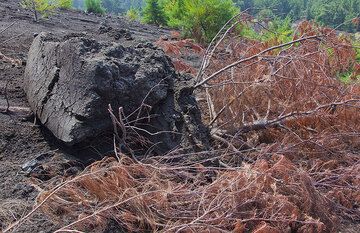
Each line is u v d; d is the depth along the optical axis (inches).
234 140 158.6
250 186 120.3
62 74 144.2
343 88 190.2
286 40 263.6
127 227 111.7
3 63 207.0
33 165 131.4
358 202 145.3
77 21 415.5
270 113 176.6
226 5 356.2
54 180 126.3
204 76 186.5
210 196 122.3
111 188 118.2
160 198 118.2
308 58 186.7
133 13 740.7
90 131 134.4
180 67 223.1
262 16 225.5
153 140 145.4
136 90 141.1
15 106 163.9
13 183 123.9
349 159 162.9
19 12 393.4
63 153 138.7
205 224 107.5
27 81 166.7
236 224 110.7
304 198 126.5
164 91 148.5
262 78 173.3
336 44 197.9
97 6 690.2
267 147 146.1
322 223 117.0
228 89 175.2
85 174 112.2
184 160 140.2
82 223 109.1
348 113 178.7
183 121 148.5
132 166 120.7
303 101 171.8
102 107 136.1
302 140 158.2
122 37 263.1
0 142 141.7
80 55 139.0
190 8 353.4
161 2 598.9
